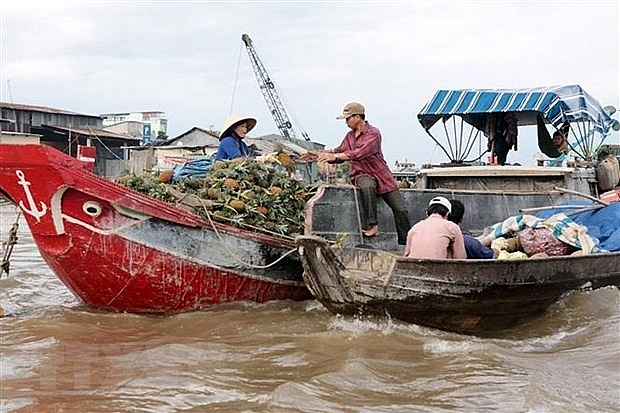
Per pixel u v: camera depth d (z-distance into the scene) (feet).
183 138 133.69
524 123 43.91
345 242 27.73
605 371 18.94
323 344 21.39
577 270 24.63
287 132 186.39
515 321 24.07
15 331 22.75
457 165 40.70
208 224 24.54
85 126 137.28
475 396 16.88
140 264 23.95
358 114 27.71
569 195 35.01
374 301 22.33
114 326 23.67
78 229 23.29
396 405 16.26
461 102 39.50
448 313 22.56
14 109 124.36
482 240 27.35
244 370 18.97
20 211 23.72
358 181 28.32
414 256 23.67
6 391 16.84
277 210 26.61
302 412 15.72
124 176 26.55
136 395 16.78
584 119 36.68
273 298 26.68
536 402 16.21
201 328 23.45
